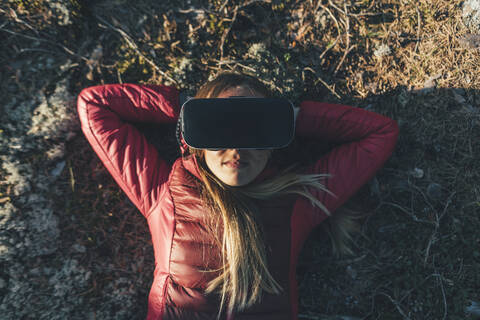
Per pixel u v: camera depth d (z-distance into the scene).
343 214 1.76
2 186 1.66
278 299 1.30
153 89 1.55
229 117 1.19
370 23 1.84
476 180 1.74
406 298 1.73
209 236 1.30
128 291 1.79
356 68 1.84
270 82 1.75
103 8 1.80
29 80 1.72
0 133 1.67
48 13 1.73
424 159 1.78
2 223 1.64
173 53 1.83
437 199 1.75
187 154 1.38
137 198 1.44
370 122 1.49
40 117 1.71
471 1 1.79
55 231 1.72
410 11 1.83
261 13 1.85
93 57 1.78
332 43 1.84
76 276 1.74
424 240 1.75
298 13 1.85
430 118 1.79
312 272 1.82
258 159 1.26
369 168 1.46
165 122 1.62
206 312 1.28
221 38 1.83
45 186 1.72
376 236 1.79
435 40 1.81
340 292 1.80
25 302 1.67
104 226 1.79
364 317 1.77
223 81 1.30
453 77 1.79
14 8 1.70
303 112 1.54
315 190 1.43
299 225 1.41
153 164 1.48
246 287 1.27
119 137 1.48
